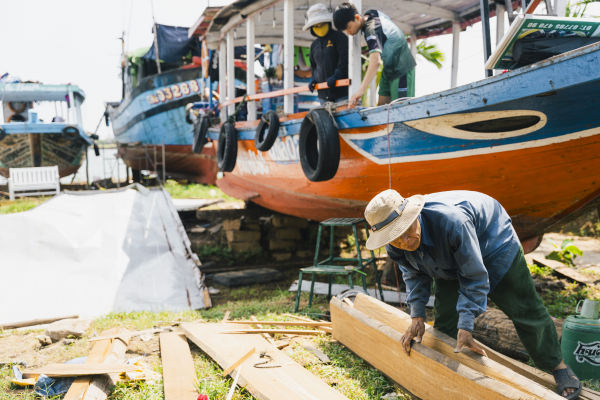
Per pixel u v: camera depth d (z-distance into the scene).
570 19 3.28
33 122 17.16
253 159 7.85
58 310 5.86
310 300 5.52
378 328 3.50
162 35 15.09
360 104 6.48
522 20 3.25
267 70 9.12
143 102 16.08
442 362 2.79
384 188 5.43
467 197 2.65
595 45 2.84
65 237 7.33
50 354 4.31
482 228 2.60
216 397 3.19
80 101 19.31
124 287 6.53
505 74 3.42
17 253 6.88
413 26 7.82
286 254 9.27
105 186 18.72
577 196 4.18
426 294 3.02
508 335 3.78
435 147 4.46
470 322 2.54
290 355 3.92
